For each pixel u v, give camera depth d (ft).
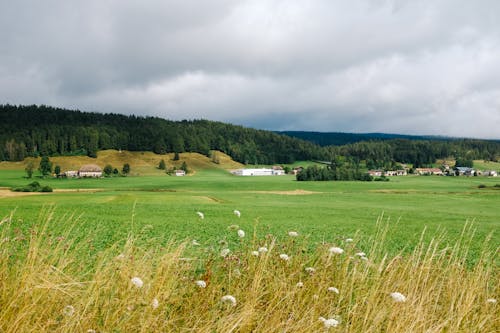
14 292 12.74
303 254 20.85
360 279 17.30
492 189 434.30
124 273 15.29
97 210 160.25
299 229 120.06
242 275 17.38
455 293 16.81
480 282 18.60
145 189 414.62
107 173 612.70
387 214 192.34
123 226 95.35
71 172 581.12
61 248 16.56
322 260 19.36
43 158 566.36
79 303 13.47
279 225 133.28
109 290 14.58
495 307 17.26
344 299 16.28
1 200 213.46
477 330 15.66
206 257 19.80
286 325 14.02
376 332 14.23
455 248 20.52
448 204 270.67
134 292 14.47
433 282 17.62
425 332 14.17
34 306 12.72
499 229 129.39
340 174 547.90
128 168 636.07
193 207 192.54
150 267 16.25
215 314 14.20
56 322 12.50
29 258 14.66
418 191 396.57
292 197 313.73
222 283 16.97
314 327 14.05
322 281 16.75
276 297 15.71
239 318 13.78
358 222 152.66
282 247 21.33
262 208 206.69
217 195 318.65
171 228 106.11
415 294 15.94
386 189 434.30
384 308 15.05
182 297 15.81
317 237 94.53
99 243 36.19
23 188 328.90
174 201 232.94
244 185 474.08
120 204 196.03
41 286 12.93
